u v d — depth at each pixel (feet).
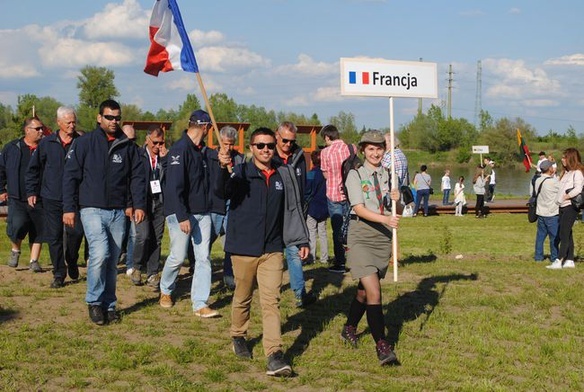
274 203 19.21
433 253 46.06
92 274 23.08
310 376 18.65
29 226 33.88
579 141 281.54
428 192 84.17
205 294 24.61
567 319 25.67
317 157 35.65
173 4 24.48
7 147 33.42
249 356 20.12
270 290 19.08
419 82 26.58
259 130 19.20
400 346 21.65
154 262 29.71
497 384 18.47
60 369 18.80
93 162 23.15
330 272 33.35
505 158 280.72
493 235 61.46
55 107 286.05
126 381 18.17
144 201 24.13
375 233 20.12
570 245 37.63
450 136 315.78
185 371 19.04
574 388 18.58
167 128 67.87
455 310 26.40
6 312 24.76
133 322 23.81
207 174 24.91
